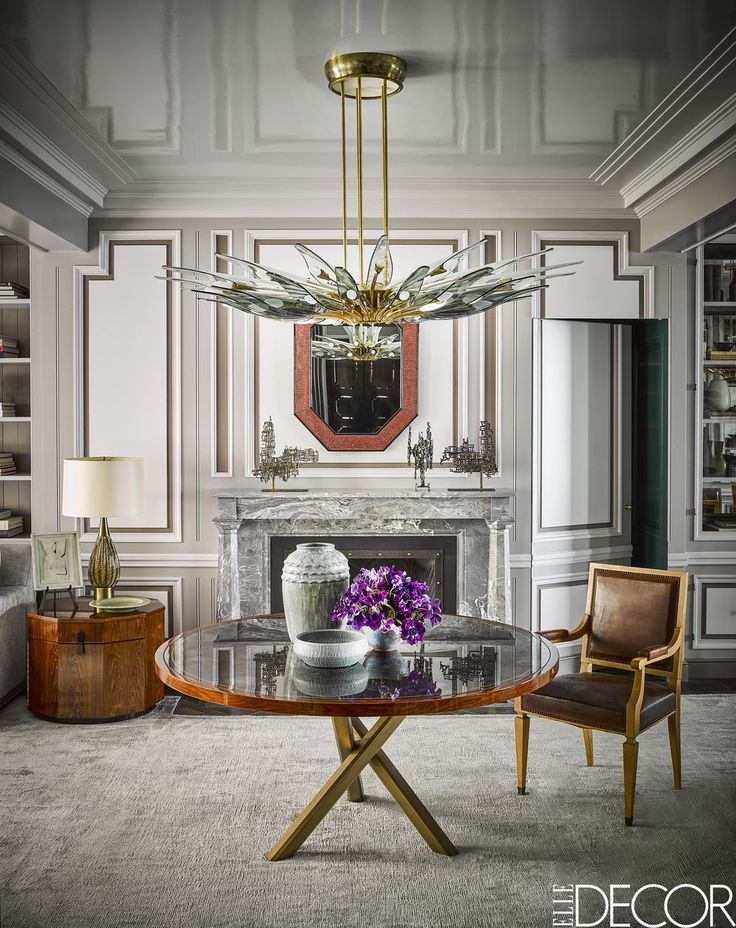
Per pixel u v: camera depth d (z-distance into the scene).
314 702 2.11
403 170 4.15
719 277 4.60
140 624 3.80
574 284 4.51
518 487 4.52
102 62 2.90
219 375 4.46
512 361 4.50
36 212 3.73
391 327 4.45
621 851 2.56
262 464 4.29
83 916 2.20
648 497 4.71
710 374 4.70
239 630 2.91
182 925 2.16
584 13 2.59
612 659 3.20
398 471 4.48
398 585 2.51
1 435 4.71
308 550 2.67
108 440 4.46
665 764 3.28
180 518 4.46
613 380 4.75
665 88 3.14
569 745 3.50
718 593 4.64
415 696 2.17
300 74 3.01
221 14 2.57
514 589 4.54
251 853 2.55
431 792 3.01
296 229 4.43
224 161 3.98
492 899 2.29
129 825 2.74
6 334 4.69
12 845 2.60
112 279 4.44
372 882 2.38
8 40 2.73
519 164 4.05
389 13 2.58
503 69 2.98
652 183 4.06
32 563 4.03
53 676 3.73
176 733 3.63
